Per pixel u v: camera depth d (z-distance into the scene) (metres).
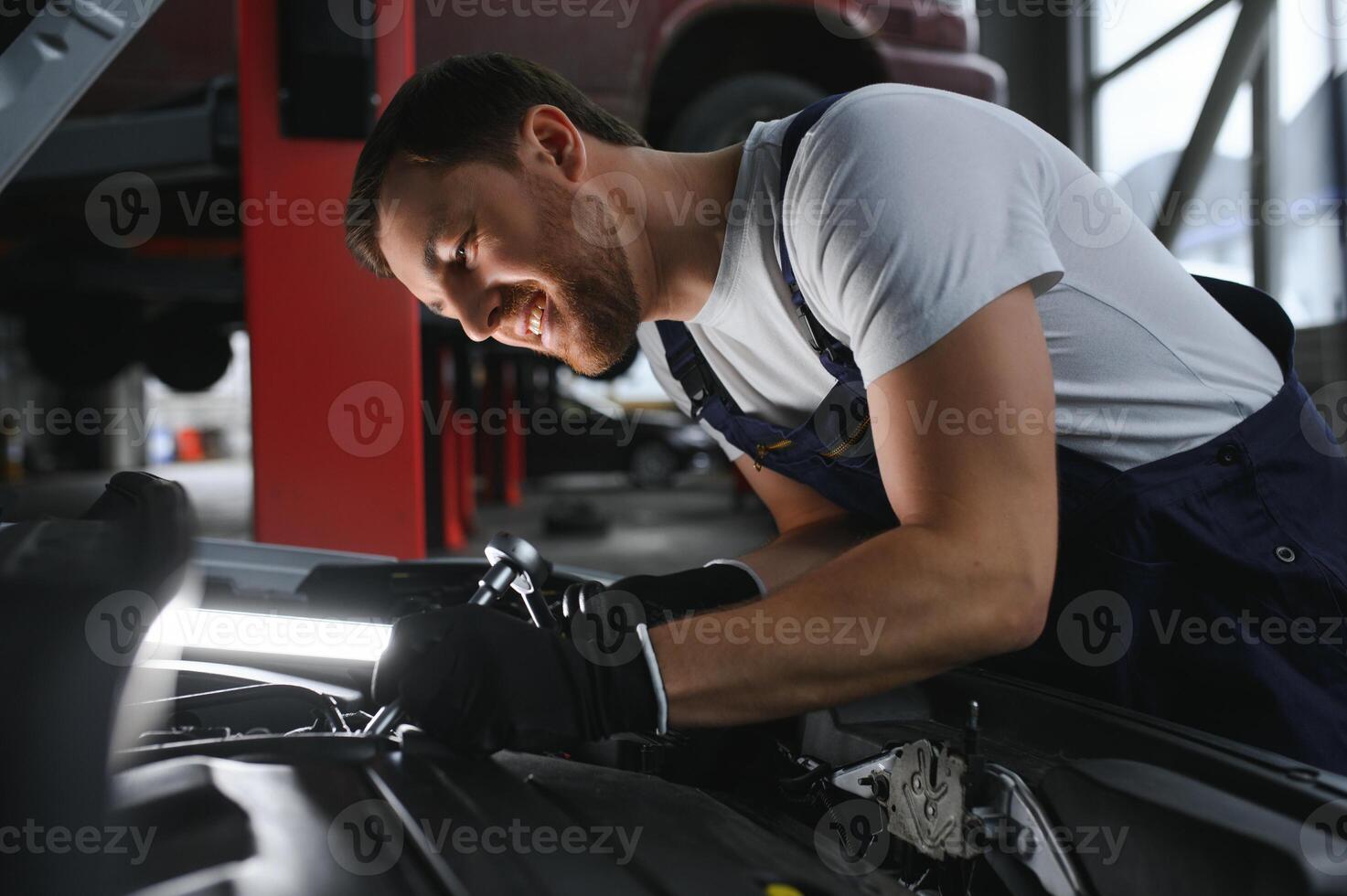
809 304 0.66
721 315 0.74
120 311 3.44
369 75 1.62
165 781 0.43
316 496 1.72
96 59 0.74
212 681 0.80
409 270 0.68
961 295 0.52
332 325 1.71
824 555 0.81
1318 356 3.34
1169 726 0.52
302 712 0.77
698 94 2.72
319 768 0.47
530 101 0.67
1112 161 4.92
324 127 1.63
